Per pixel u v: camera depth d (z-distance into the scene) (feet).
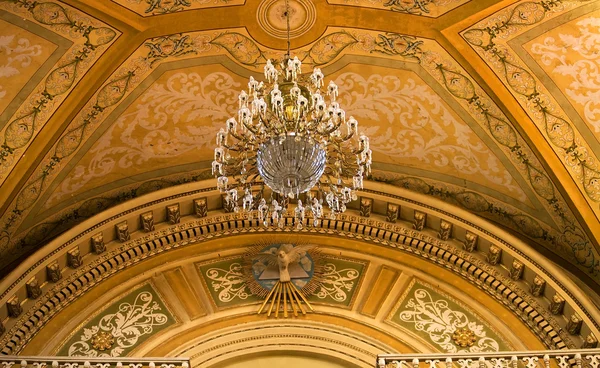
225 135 38.93
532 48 44.62
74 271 46.03
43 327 44.01
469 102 46.91
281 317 45.96
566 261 47.14
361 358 44.32
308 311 46.29
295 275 47.73
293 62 38.78
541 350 41.63
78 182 47.65
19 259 46.55
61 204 47.60
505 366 40.52
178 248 48.44
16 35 43.14
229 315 45.93
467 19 44.21
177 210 48.60
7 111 44.52
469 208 49.32
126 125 47.42
